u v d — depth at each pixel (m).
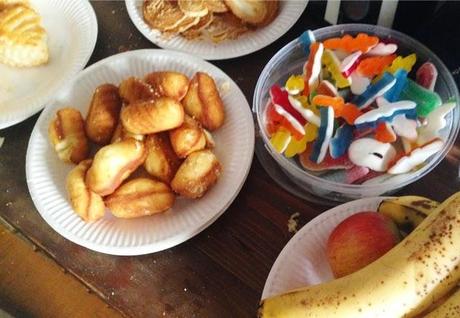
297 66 0.46
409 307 0.29
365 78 0.42
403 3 0.45
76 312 0.39
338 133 0.41
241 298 0.39
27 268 0.41
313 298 0.30
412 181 0.40
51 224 0.41
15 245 0.42
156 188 0.41
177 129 0.41
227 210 0.42
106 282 0.40
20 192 0.45
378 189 0.39
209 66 0.48
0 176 0.46
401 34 0.44
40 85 0.50
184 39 0.50
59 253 0.42
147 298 0.39
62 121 0.44
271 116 0.43
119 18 0.54
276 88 0.43
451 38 0.45
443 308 0.29
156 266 0.40
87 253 0.41
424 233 0.31
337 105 0.41
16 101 0.49
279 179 0.43
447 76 0.42
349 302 0.30
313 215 0.42
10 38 0.50
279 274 0.37
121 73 0.49
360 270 0.31
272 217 0.42
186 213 0.41
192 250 0.41
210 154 0.41
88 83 0.48
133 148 0.41
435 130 0.40
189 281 0.40
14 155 0.47
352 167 0.40
